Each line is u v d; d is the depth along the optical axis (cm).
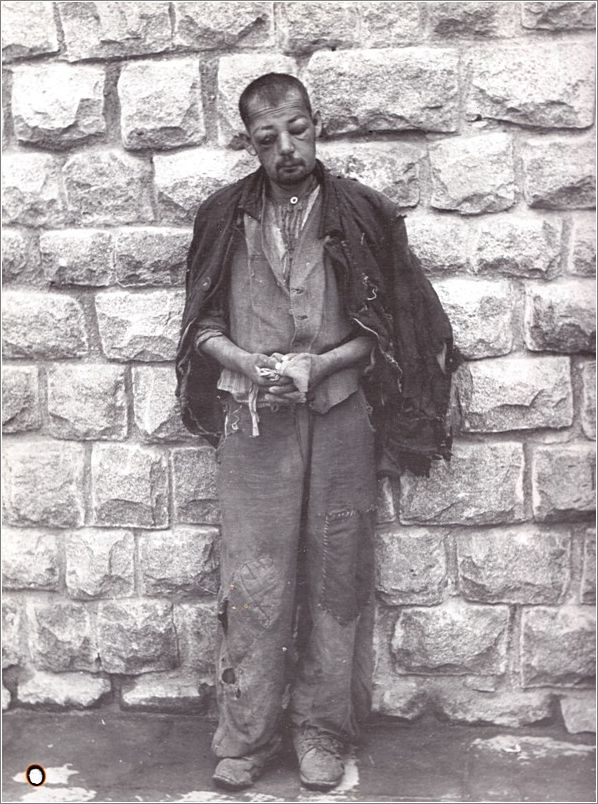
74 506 374
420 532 362
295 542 327
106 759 348
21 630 381
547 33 350
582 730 359
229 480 329
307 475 327
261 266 324
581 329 354
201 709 373
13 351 373
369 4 352
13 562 378
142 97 359
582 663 362
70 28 362
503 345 355
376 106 353
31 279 370
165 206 362
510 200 353
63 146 365
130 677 377
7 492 377
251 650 327
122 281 364
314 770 328
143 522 370
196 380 341
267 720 331
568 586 362
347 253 319
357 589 337
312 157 316
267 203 327
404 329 332
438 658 364
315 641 333
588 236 353
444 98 351
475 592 362
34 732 365
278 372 311
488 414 356
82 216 365
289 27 354
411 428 341
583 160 351
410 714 364
